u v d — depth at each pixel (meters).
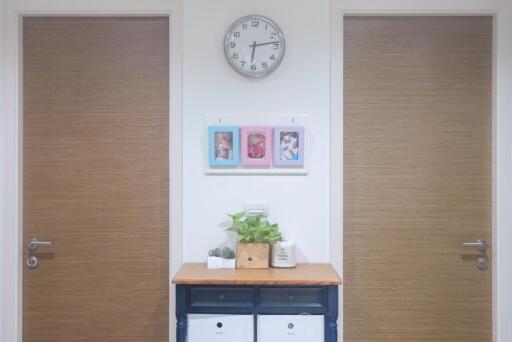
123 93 2.05
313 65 1.97
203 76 1.97
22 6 2.02
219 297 1.66
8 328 2.00
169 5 2.00
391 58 2.04
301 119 1.97
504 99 2.00
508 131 2.00
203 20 1.97
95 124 2.05
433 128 2.04
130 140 2.05
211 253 1.88
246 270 1.79
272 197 1.96
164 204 2.04
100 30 2.05
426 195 2.03
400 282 2.03
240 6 1.97
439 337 2.02
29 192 2.05
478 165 2.03
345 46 2.03
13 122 2.01
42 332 2.04
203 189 1.97
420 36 2.05
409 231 2.03
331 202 1.96
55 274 2.04
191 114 1.97
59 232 2.05
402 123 2.03
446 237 2.03
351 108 2.03
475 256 2.03
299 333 1.65
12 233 2.00
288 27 1.97
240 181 1.96
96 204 2.05
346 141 2.03
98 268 2.04
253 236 1.82
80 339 2.04
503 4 2.00
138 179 2.05
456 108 2.04
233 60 1.94
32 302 2.04
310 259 1.96
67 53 2.05
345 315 2.02
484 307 2.03
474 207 2.03
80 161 2.05
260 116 1.96
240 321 1.66
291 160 1.94
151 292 2.04
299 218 1.96
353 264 2.03
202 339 1.66
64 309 2.04
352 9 1.99
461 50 2.05
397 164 2.03
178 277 1.66
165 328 2.03
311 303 1.66
